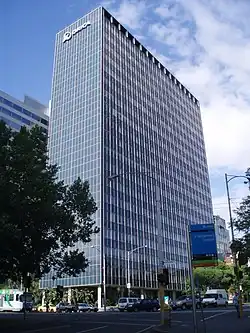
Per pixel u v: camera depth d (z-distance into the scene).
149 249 97.69
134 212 96.69
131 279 88.31
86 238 28.66
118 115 102.62
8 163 21.38
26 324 27.06
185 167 131.38
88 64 105.12
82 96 102.69
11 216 20.81
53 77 113.19
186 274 111.88
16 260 24.12
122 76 109.62
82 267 27.44
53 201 23.88
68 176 96.81
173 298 103.56
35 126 26.27
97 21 108.44
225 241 139.62
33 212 22.17
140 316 36.19
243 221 20.48
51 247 25.38
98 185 89.19
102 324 26.59
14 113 118.56
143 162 107.25
